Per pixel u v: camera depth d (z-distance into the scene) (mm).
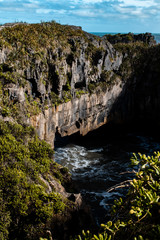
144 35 67062
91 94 41844
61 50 35875
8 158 18266
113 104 48750
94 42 44531
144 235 3875
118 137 50188
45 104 32875
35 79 30625
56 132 38688
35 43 32938
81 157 39594
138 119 55406
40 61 31734
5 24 38750
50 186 19453
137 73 51406
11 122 22797
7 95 26125
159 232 3588
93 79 42688
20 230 14797
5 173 16781
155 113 52500
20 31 34375
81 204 19484
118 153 42000
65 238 16047
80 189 30047
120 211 4613
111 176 33719
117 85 47906
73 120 39750
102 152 42156
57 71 33938
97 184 31469
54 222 15758
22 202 15797
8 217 14750
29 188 16906
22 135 22469
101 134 51156
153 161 4699
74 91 38375
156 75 50812
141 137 50750
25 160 19297
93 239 3957
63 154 40125
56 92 35219
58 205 16625
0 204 15133
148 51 52625
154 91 51781
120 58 49531
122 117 52312
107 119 48969
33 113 29562
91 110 43125
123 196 28734
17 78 27797
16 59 29078
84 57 39906
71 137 46656
